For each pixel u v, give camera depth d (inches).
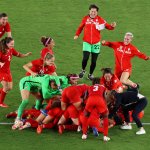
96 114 1753.2
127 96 1787.6
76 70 2288.4
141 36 2618.1
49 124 1814.7
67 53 2439.7
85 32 2214.6
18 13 2842.0
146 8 2915.8
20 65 2322.8
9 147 1695.4
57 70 2278.5
